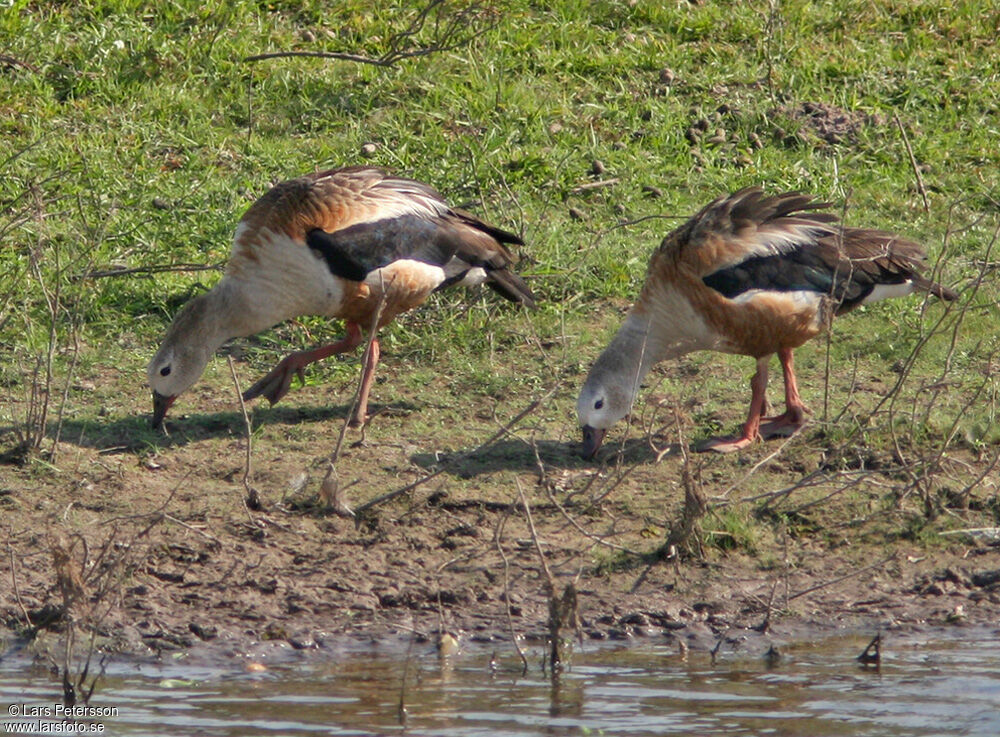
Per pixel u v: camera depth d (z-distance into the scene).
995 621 9.59
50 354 11.55
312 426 12.16
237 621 9.47
